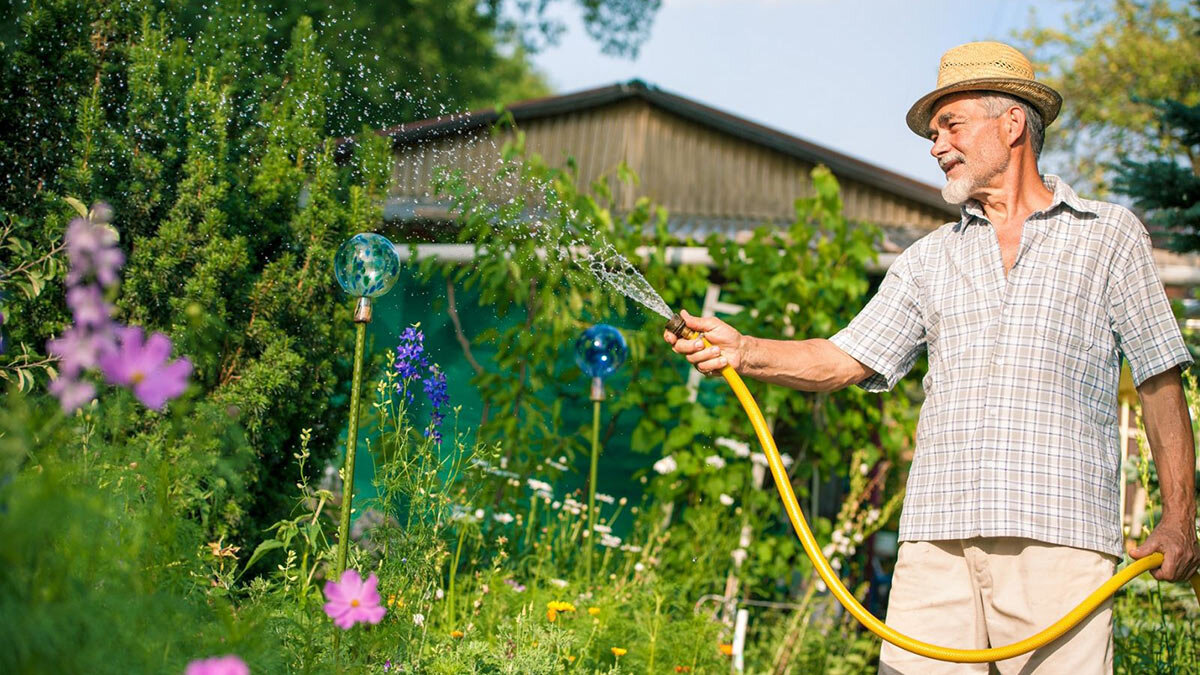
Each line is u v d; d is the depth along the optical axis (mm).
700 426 5555
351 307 3609
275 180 3447
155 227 3258
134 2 3379
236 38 3709
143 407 2283
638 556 4980
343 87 4020
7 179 3059
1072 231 2449
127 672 1322
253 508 3303
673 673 3666
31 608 1225
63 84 3207
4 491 1258
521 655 2855
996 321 2457
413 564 2666
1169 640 3289
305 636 1984
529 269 5258
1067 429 2361
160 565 1571
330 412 3637
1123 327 2422
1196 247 5574
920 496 2514
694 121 8844
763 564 5414
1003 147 2516
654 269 5738
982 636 2449
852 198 8602
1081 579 2312
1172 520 2336
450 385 5578
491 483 4648
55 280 2906
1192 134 5762
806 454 5836
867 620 2357
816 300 5715
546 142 8867
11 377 2432
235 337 3184
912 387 5883
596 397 4656
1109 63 17859
